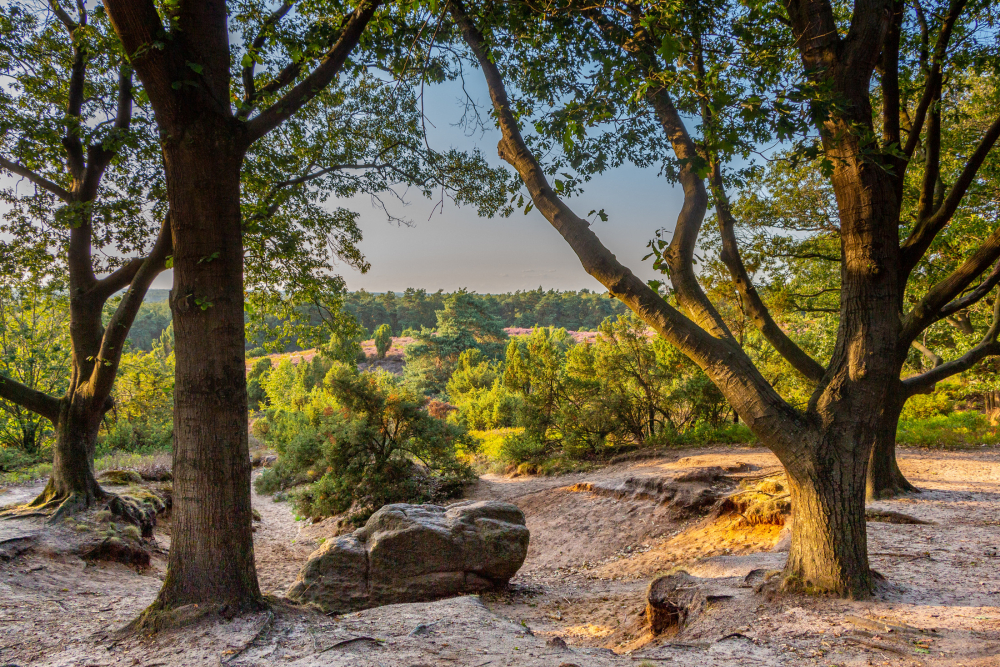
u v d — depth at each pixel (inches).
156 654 156.1
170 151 189.2
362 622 199.3
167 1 258.4
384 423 636.1
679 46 164.6
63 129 377.7
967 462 464.8
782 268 511.5
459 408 1582.2
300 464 649.6
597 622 272.7
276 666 145.9
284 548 510.6
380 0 213.3
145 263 362.9
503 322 2883.9
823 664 144.3
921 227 344.5
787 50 277.6
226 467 186.7
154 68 181.2
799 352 385.4
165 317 4133.9
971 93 526.6
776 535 331.0
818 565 193.2
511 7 239.8
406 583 308.3
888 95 345.1
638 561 385.7
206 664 147.6
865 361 194.5
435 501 630.5
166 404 1146.7
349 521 577.9
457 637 180.9
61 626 194.2
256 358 2581.2
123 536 344.5
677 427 773.9
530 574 414.6
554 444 786.8
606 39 224.2
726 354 200.4
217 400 187.5
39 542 306.5
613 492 518.9
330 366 1983.3
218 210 191.9
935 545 260.4
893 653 145.9
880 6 218.1
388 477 612.1
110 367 371.2
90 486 379.6
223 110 195.2
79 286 388.5
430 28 276.5
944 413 869.8
